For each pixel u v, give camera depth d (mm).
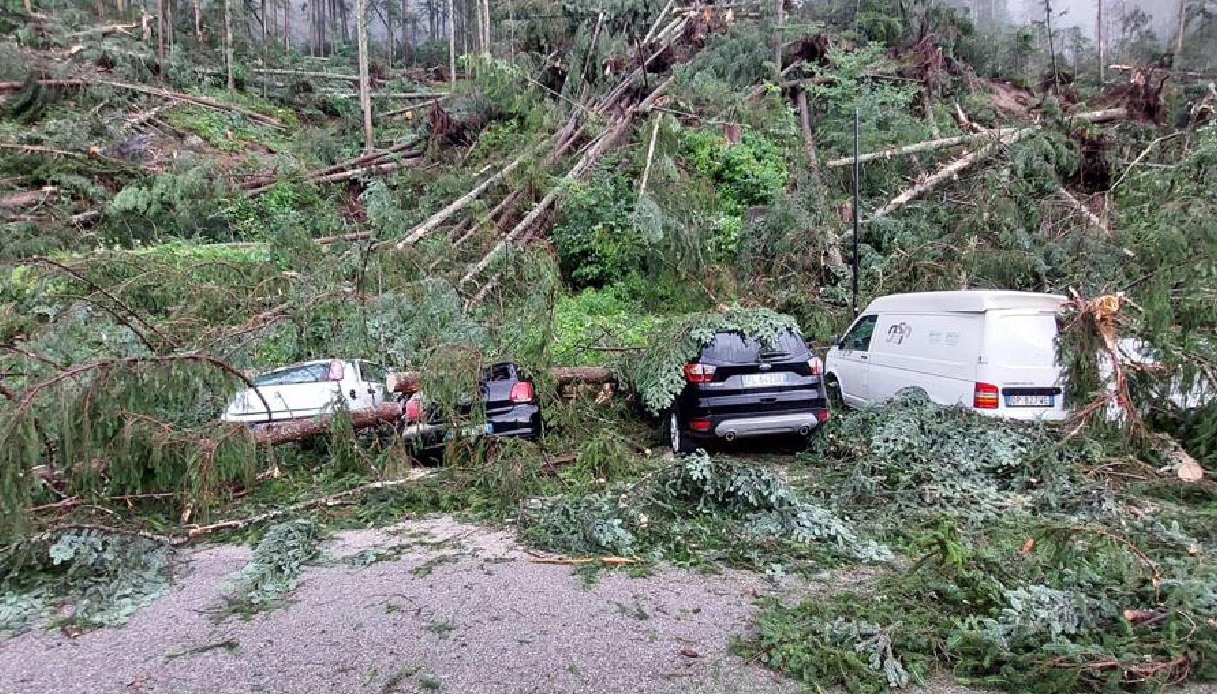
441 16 38906
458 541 4973
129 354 6141
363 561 4566
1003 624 3295
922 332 7539
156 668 3248
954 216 13148
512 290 8953
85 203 14633
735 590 4016
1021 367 6484
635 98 18031
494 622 3619
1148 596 3590
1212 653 3033
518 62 18703
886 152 14820
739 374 6863
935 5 20578
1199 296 6133
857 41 19641
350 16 41812
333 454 6637
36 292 7355
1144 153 13688
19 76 17500
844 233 12883
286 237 10211
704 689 2998
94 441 4805
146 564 4512
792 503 4980
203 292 7641
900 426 6301
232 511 5742
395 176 16375
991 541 4555
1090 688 2961
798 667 3105
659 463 6961
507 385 7156
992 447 5871
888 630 3256
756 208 14023
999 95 19547
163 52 22266
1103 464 5773
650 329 9078
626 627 3549
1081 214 12305
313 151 19484
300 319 7598
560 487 6125
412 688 3023
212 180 15641
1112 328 5918
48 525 4566
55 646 3518
